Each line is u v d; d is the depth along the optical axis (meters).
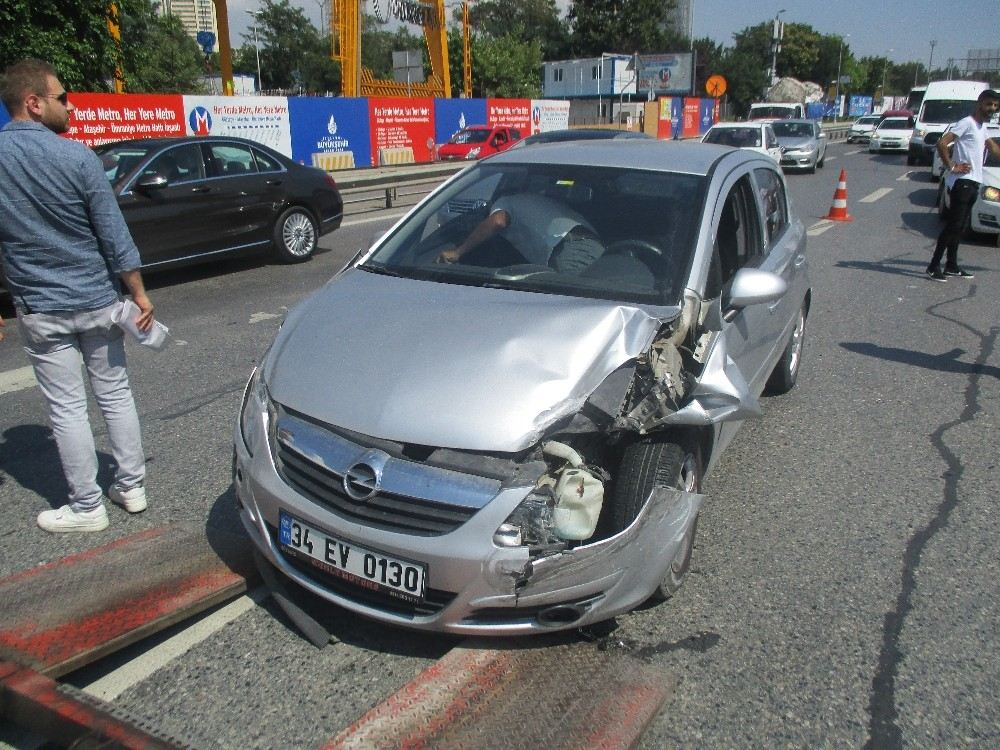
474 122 30.48
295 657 3.15
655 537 3.05
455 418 2.85
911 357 7.16
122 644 3.03
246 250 10.14
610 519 3.12
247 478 3.17
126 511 4.16
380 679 3.05
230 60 26.06
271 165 10.50
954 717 2.93
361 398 2.98
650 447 3.20
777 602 3.57
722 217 4.13
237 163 10.05
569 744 2.65
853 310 8.80
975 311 8.80
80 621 3.10
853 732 2.85
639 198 4.09
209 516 4.13
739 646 3.27
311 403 3.04
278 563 3.11
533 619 2.89
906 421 5.70
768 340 4.83
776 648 3.26
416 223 4.34
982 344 7.59
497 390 2.93
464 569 2.74
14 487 4.44
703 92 73.25
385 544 2.80
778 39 51.16
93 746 2.45
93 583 3.37
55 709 2.54
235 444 3.34
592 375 3.04
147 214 8.95
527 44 61.09
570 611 2.92
